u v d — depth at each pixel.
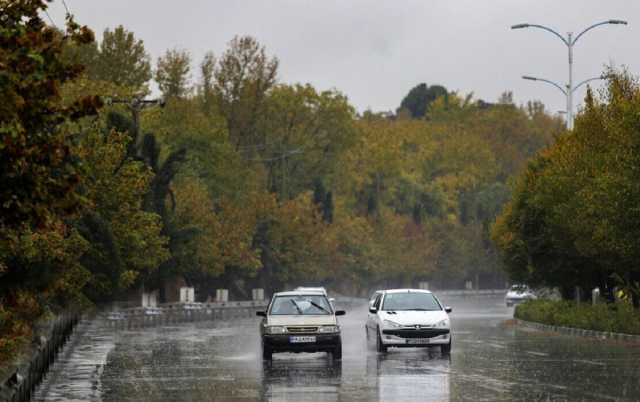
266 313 63.16
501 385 45.53
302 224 195.25
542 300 123.31
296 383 48.28
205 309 147.12
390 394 42.56
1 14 24.69
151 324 124.00
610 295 107.56
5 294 33.09
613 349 70.56
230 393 44.06
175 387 47.06
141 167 110.19
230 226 167.75
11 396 32.06
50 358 55.06
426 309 69.31
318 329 60.81
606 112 91.00
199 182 181.62
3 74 22.50
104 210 95.56
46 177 23.59
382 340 66.62
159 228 106.56
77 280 72.31
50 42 24.59
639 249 77.12
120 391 45.25
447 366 57.03
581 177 88.81
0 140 22.53
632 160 75.94
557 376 49.69
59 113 24.34
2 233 26.20
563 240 99.50
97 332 92.44
